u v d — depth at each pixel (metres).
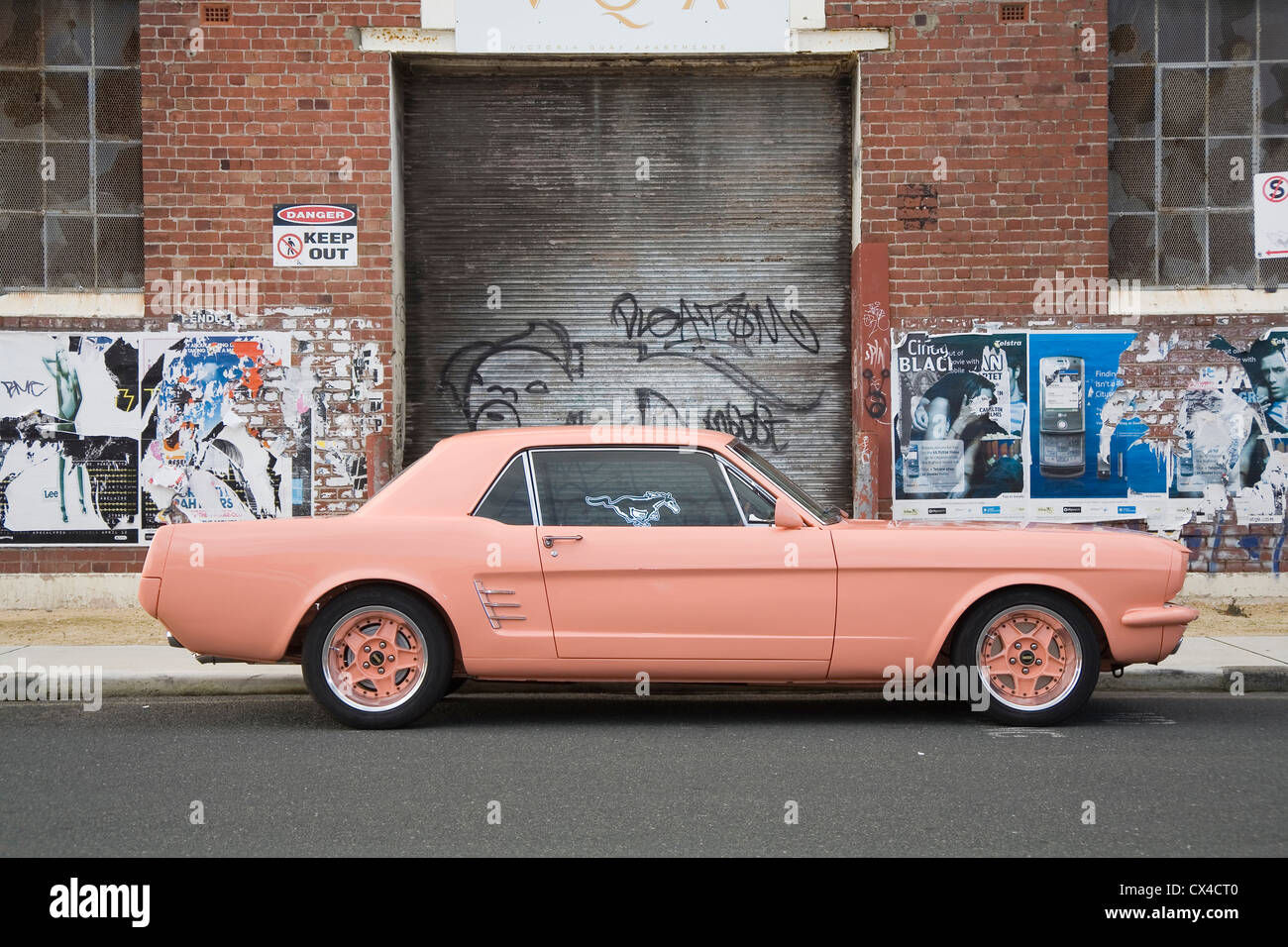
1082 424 11.12
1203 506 11.09
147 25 11.05
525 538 6.61
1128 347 11.12
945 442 11.18
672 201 11.66
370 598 6.63
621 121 11.63
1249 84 11.52
